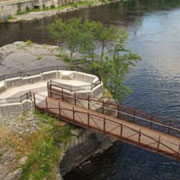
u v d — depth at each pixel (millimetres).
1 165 24594
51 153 27188
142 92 48312
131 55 44688
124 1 138625
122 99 42719
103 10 117500
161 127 38625
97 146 33531
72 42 51188
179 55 64938
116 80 40938
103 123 28797
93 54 49594
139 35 80688
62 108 30016
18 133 27438
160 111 42781
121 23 94000
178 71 56312
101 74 42844
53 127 28625
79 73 37406
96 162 32906
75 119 29016
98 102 32750
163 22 94812
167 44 72938
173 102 45281
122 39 49500
